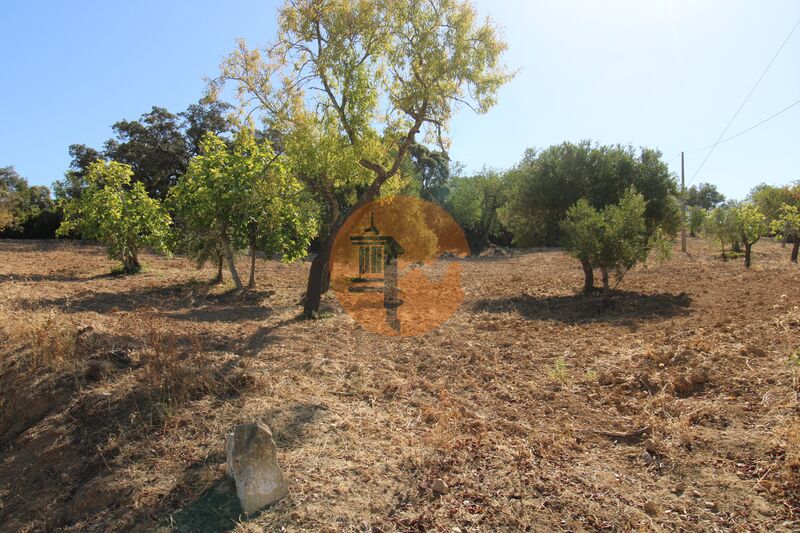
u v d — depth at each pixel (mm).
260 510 3168
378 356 6777
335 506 3207
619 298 11367
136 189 15328
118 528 3164
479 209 33250
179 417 4301
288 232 12195
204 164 11664
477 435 4324
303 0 8875
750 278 13508
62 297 10336
